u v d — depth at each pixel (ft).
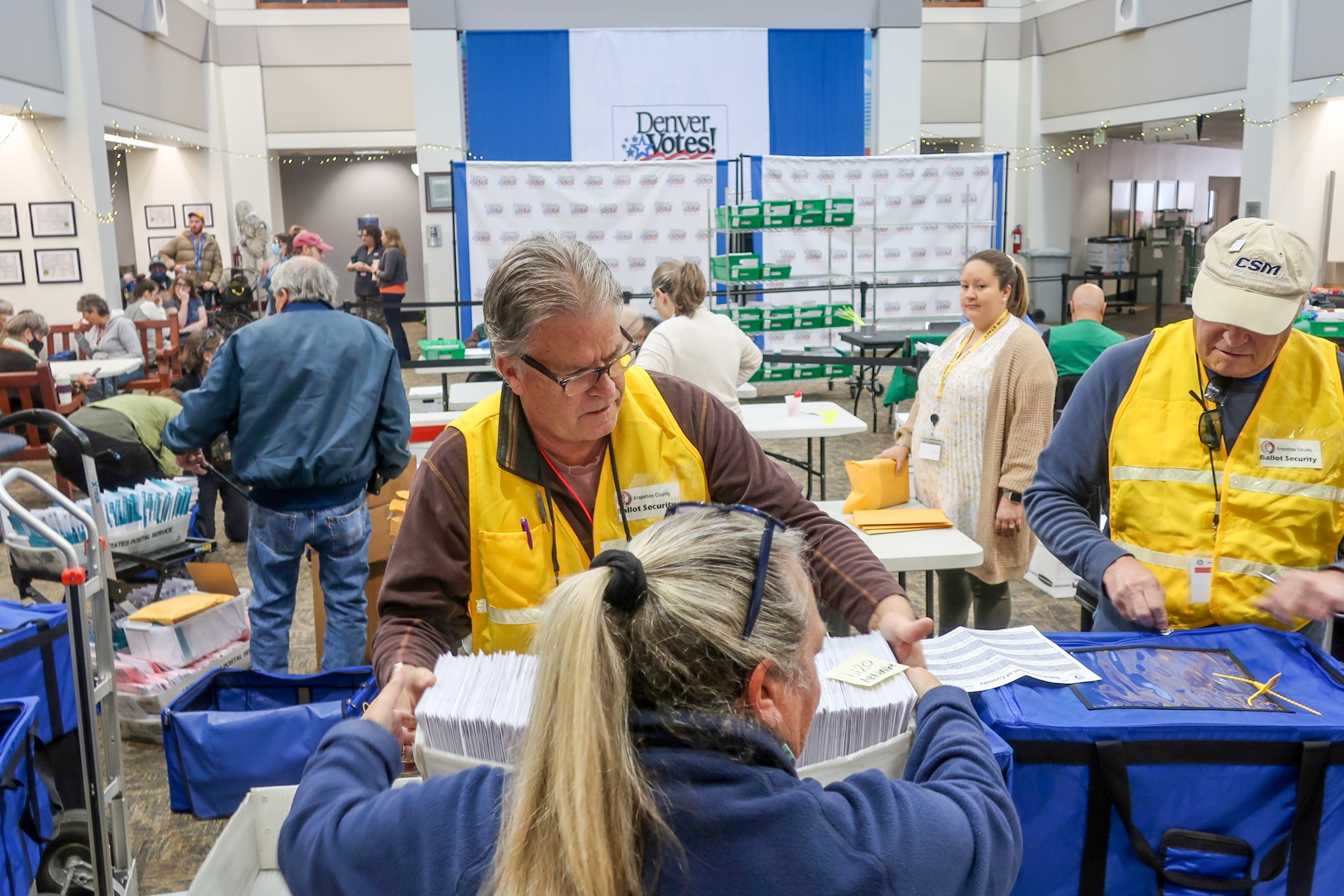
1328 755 4.31
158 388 26.63
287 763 8.94
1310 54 33.37
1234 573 5.81
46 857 6.47
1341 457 5.71
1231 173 58.03
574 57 34.47
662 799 2.46
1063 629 13.28
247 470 10.05
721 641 2.57
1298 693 4.72
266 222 48.52
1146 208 54.08
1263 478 5.75
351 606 10.62
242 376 9.91
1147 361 6.06
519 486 4.72
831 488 20.38
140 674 10.56
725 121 35.32
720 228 28.43
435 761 3.70
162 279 34.78
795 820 2.48
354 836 2.69
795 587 2.80
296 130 48.14
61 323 32.58
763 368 28.89
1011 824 2.93
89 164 31.96
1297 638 5.19
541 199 28.66
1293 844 4.39
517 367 4.29
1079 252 51.83
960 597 10.64
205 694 9.53
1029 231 49.85
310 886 2.73
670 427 4.89
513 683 3.97
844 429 13.94
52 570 10.52
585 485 4.81
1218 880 4.39
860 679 3.92
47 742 7.41
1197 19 38.34
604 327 4.23
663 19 34.71
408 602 4.71
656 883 2.42
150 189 45.57
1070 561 6.09
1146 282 52.80
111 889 6.17
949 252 30.96
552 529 4.75
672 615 2.58
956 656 5.15
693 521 2.89
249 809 5.03
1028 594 14.64
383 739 3.19
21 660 7.39
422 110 34.58
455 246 28.48
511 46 34.32
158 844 8.70
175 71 42.06
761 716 2.67
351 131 48.47
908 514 10.14
